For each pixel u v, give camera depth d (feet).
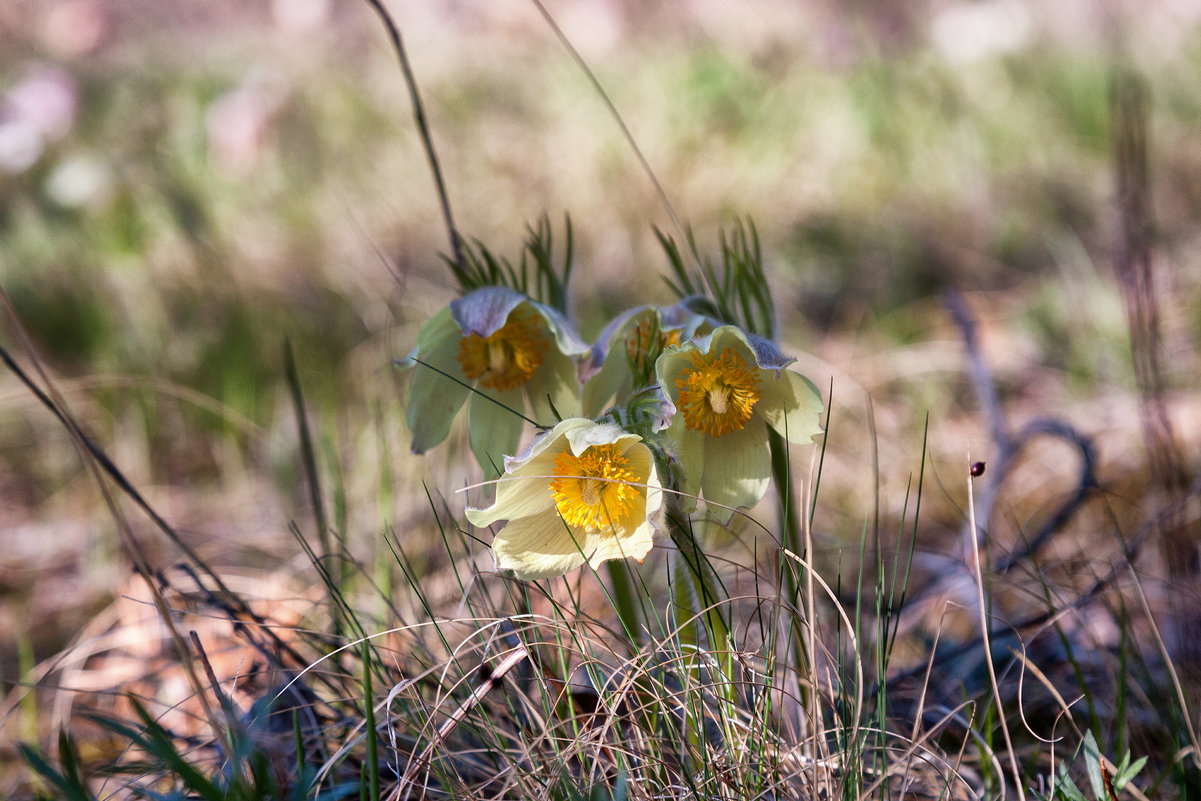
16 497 5.02
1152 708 3.82
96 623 4.20
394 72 11.23
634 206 7.27
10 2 13.04
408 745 3.82
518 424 3.84
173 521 4.61
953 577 4.13
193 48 13.58
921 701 3.72
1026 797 3.77
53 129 7.72
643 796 3.70
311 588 4.23
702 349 3.66
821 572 4.19
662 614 4.05
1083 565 4.12
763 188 7.70
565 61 11.37
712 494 3.74
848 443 4.84
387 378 4.92
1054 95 8.91
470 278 3.83
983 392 4.33
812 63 10.16
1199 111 8.28
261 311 6.30
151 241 7.32
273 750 3.80
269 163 8.58
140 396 5.36
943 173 7.74
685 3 12.40
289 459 4.77
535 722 3.79
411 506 4.28
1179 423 4.45
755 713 3.73
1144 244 4.16
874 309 6.20
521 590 3.88
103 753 3.99
